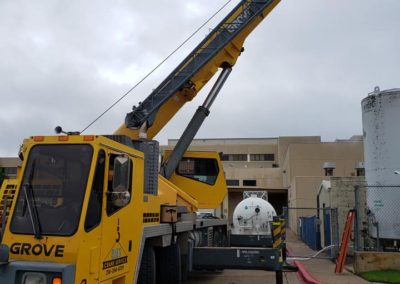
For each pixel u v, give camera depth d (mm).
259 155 84500
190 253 10820
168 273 10031
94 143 6234
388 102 14766
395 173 14414
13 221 5977
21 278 5523
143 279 8742
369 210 15359
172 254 10117
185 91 13094
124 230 6922
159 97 12695
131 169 7281
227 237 16719
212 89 13664
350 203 19469
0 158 67812
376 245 14914
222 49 13375
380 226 14719
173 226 9750
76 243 5648
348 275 13219
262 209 19562
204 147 85125
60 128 6668
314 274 13477
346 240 14156
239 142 96812
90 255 5859
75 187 6008
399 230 14359
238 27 13414
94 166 6137
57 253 5625
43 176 6176
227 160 84812
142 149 9125
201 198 14078
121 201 6414
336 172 57062
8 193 7641
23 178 6227
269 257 10383
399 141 14562
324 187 22844
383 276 12383
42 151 6344
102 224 6184
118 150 6828
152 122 12508
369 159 15383
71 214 5844
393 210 14508
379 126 14922
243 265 10500
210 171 14328
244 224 19547
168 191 10367
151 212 8594
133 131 12188
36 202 6008
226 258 10617
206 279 13633
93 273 5898
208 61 13109
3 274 5547
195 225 11859
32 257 5695
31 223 5879
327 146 57500
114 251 6539
